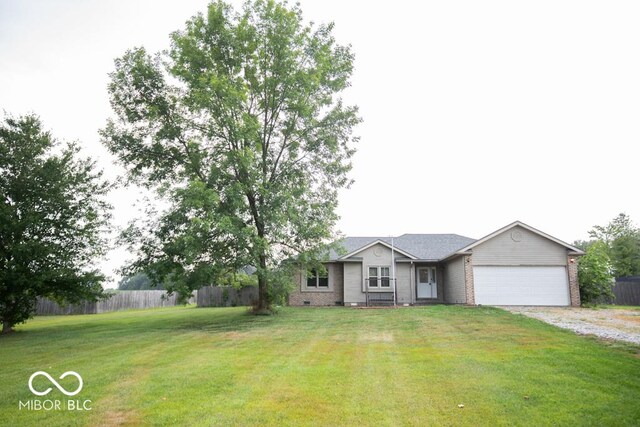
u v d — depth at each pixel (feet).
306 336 44.83
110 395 23.29
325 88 70.90
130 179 67.77
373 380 25.14
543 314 60.13
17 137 62.23
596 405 19.69
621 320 52.08
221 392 23.29
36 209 62.90
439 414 19.06
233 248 62.64
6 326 60.95
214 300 112.27
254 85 66.08
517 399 20.83
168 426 18.24
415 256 90.33
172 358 33.94
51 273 60.44
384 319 58.44
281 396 22.29
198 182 54.75
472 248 79.10
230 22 66.28
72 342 46.11
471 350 34.12
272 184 65.26
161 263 60.90
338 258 88.74
